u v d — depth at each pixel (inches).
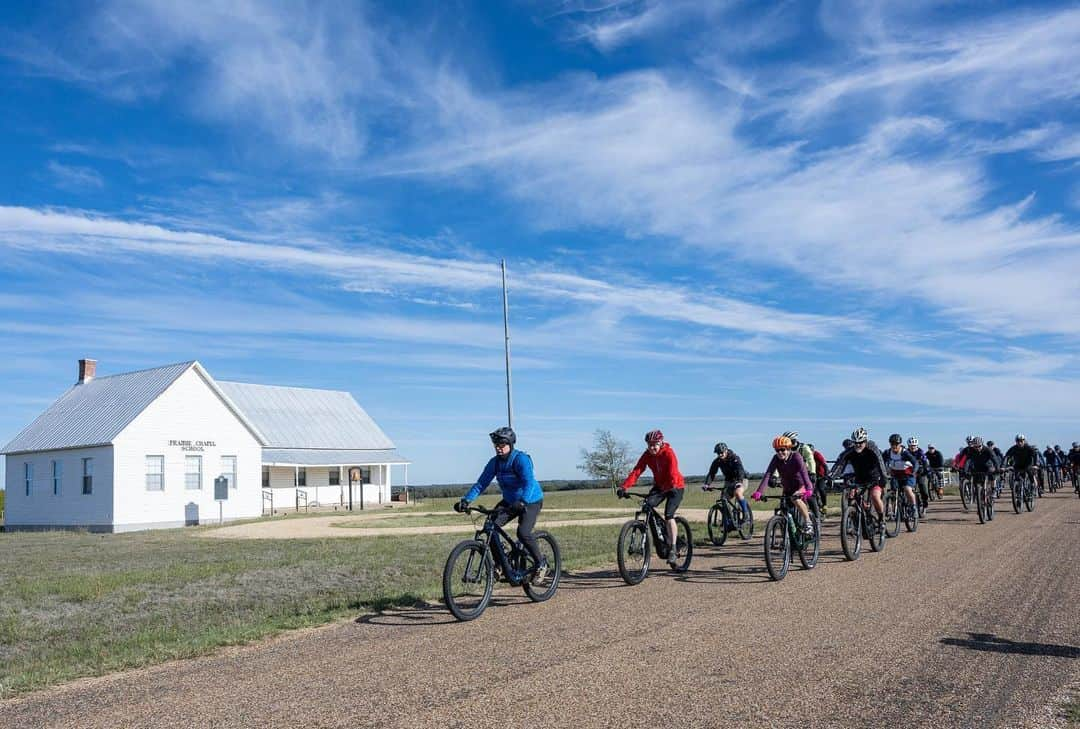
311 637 321.7
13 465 1531.7
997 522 707.4
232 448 1472.7
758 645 281.0
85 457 1379.2
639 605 360.8
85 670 281.6
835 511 922.7
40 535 1224.2
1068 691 226.7
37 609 433.1
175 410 1397.6
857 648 274.5
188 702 236.8
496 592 414.9
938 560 475.5
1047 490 1284.4
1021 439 816.3
